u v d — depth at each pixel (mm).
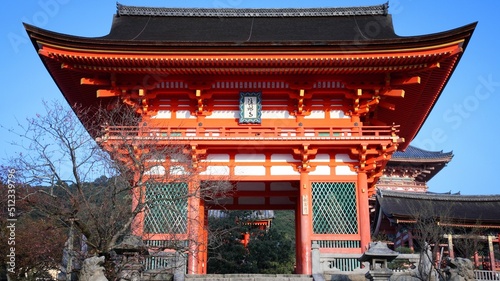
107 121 26719
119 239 17906
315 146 26219
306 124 27359
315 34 31219
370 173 27781
